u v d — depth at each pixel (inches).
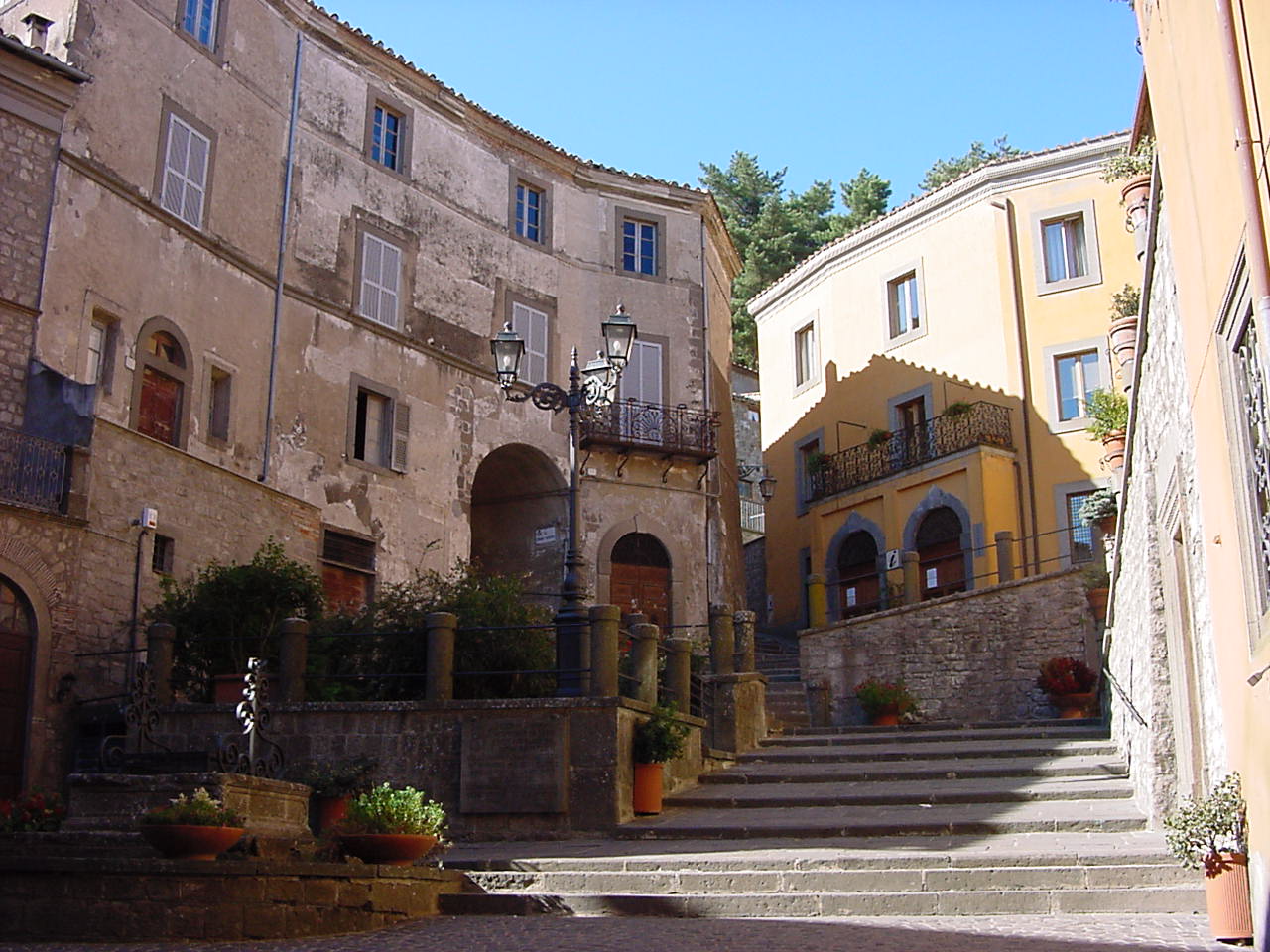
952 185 1211.2
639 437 1097.4
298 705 542.6
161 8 846.5
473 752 518.9
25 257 724.0
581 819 502.3
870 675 853.2
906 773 557.6
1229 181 275.9
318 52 979.3
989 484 1099.9
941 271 1219.2
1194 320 333.7
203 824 348.2
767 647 1119.0
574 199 1151.0
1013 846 426.0
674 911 388.8
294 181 939.3
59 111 754.2
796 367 1378.0
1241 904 314.0
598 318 1133.7
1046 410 1117.1
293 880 349.4
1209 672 370.0
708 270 1210.6
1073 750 584.4
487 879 423.2
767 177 2130.9
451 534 1000.2
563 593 558.9
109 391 762.8
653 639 573.3
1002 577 957.8
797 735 679.7
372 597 927.0
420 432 990.4
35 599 639.1
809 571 1273.4
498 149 1107.9
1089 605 769.6
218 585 645.3
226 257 868.0
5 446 649.6
